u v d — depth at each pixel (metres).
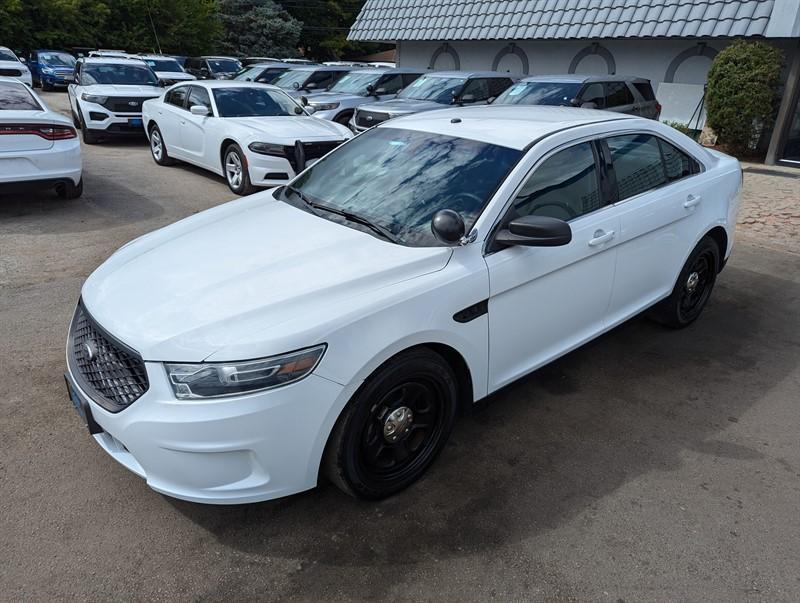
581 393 3.89
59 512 2.76
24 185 7.02
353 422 2.59
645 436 3.46
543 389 3.94
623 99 11.41
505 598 2.39
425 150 3.63
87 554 2.54
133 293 2.79
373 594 2.40
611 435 3.46
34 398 3.60
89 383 2.70
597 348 4.51
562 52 16.98
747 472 3.17
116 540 2.62
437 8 19.16
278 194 3.95
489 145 3.44
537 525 2.77
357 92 13.79
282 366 2.37
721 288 5.78
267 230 3.29
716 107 12.45
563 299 3.45
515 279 3.09
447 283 2.82
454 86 12.41
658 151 4.16
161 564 2.51
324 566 2.52
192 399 2.35
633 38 14.50
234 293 2.65
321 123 9.34
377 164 3.73
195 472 2.41
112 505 2.81
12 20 30.16
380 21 21.00
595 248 3.53
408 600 2.38
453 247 2.95
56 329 4.46
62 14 31.92
